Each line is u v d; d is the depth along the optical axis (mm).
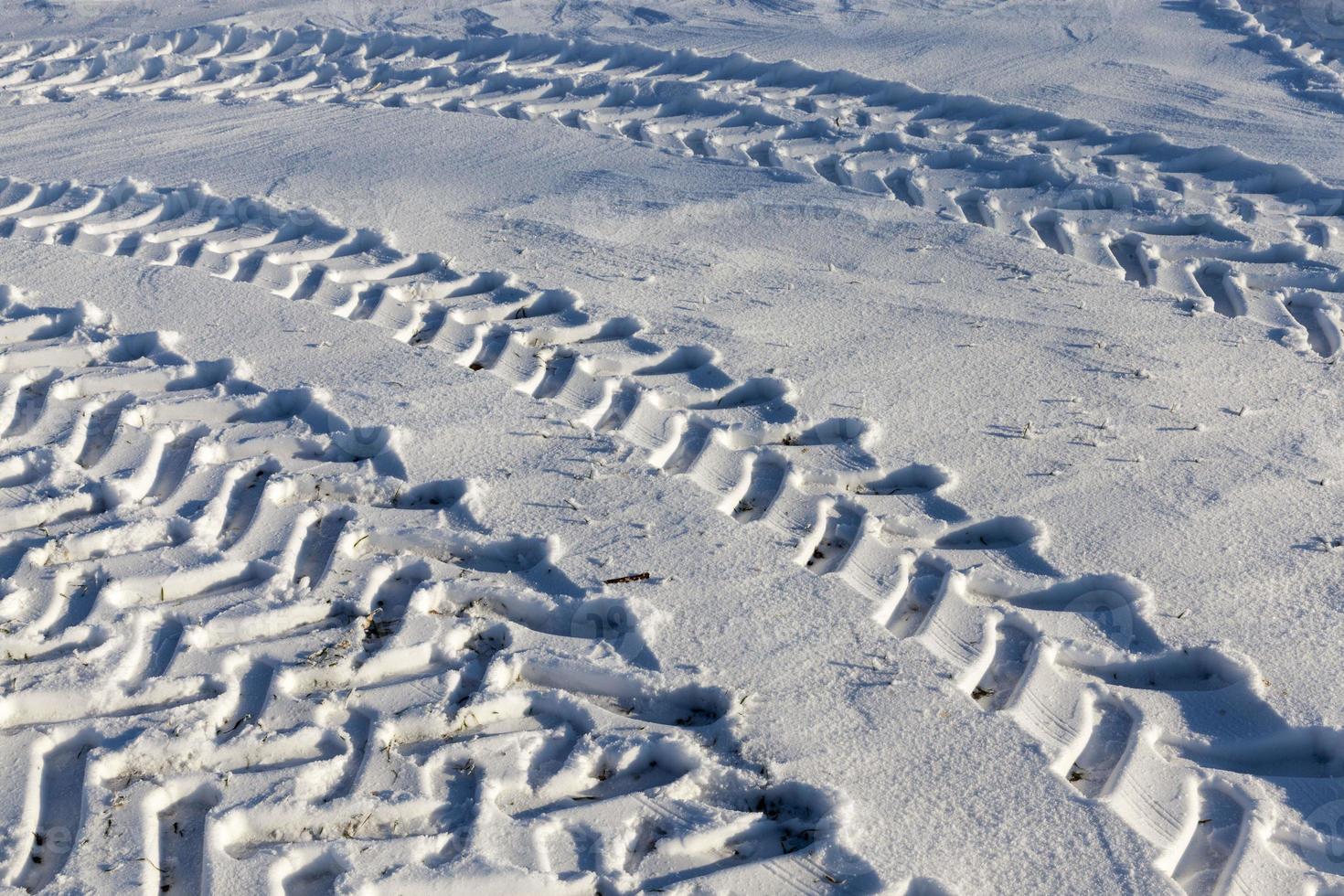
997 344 5285
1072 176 7520
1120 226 6895
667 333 5328
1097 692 3266
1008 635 3498
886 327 5457
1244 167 7766
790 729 3012
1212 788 2977
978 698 3256
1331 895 2711
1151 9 11953
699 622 3398
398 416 4426
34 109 9305
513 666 3234
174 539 3771
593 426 4598
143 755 2896
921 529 3953
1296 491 4184
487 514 3883
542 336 5273
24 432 4316
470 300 5668
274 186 7203
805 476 4230
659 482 4102
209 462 4184
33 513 3805
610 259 6242
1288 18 11742
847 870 2621
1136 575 3723
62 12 13508
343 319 5266
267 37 11867
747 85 9773
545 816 2773
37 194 7027
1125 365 5090
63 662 3176
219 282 5602
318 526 3885
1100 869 2645
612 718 3084
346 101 9445
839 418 4562
